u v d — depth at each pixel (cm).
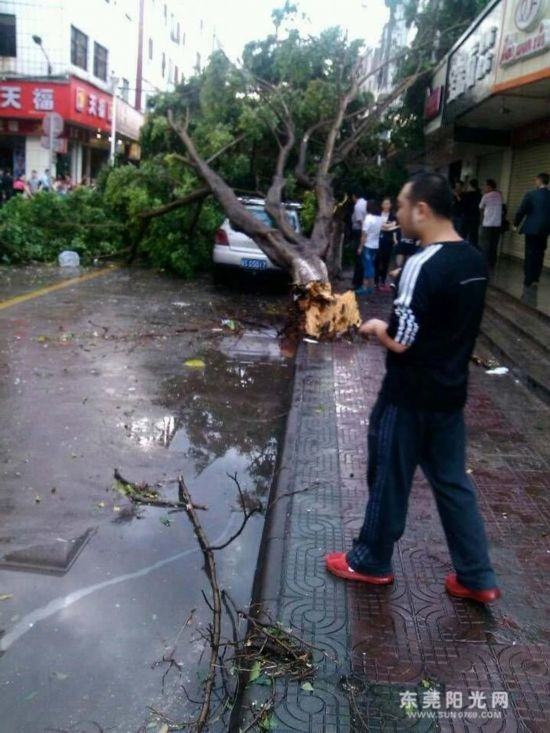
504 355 796
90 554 387
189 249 1404
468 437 556
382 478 326
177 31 4938
